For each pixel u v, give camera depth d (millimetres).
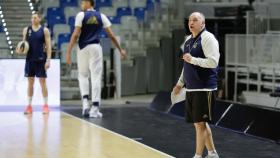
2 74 17438
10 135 12039
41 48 15367
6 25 22625
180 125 13789
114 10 23219
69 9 23141
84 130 12820
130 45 22141
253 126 12430
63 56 20812
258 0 24281
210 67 8781
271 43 18297
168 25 23578
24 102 17516
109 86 20578
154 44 22859
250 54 19203
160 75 23203
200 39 8930
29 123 13875
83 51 14992
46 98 15930
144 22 22984
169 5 24172
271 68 18281
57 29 22062
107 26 15078
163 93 17281
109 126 13516
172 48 23547
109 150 10414
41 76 15547
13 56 19438
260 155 10188
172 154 10102
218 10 24109
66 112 16234
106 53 20875
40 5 23953
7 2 23688
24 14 23391
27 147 10688
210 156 9359
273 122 11914
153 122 14289
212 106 9016
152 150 10438
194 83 8977
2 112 16141
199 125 9086
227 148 10859
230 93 20422
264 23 22391
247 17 21688
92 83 15133
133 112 16328
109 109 17031
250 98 19031
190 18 9008
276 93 17828
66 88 20234
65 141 11352
